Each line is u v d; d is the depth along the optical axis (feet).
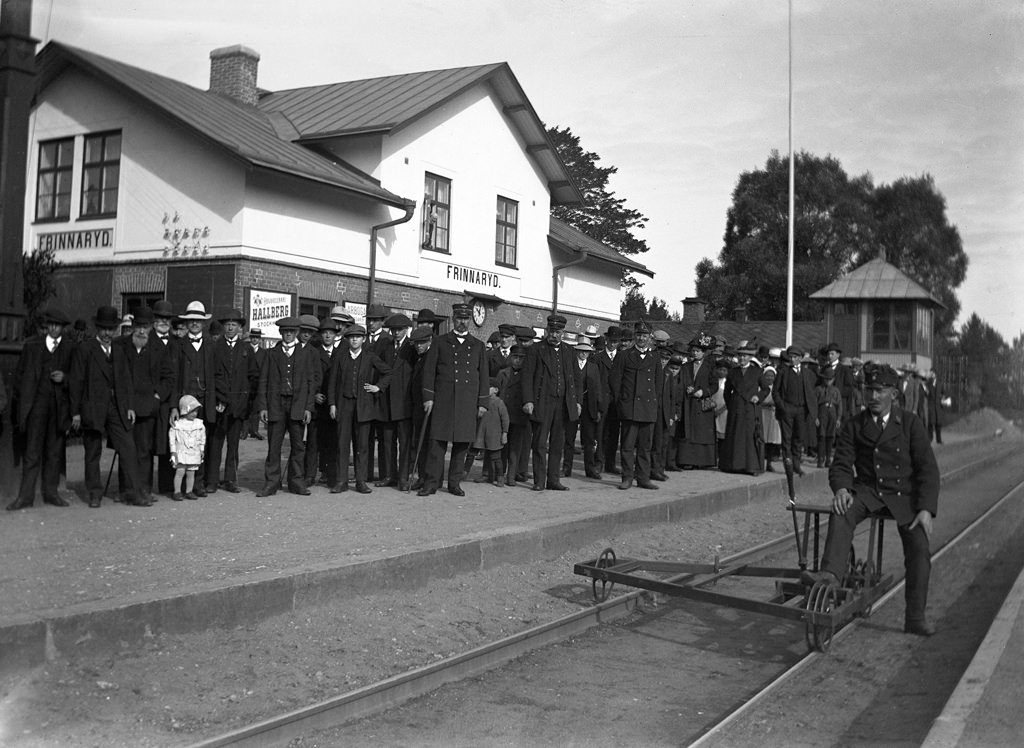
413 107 65.36
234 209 53.01
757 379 48.75
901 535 20.92
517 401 40.27
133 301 51.16
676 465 50.72
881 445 21.11
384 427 37.99
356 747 15.11
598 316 93.20
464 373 35.68
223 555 22.76
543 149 80.02
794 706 17.19
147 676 16.69
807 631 19.69
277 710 16.06
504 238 78.43
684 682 19.10
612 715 17.02
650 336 41.06
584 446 45.01
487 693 18.13
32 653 16.02
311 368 34.40
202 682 16.81
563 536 29.68
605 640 22.29
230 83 68.18
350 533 26.55
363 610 21.74
